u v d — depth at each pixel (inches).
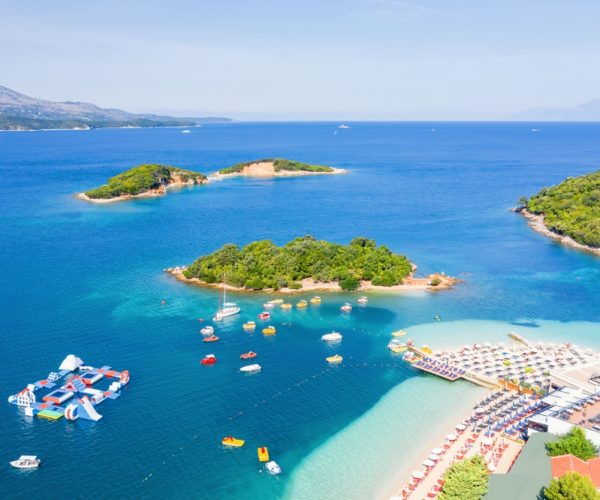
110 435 3125.0
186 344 4330.7
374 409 3449.8
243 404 3484.3
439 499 2415.1
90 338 4399.6
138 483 2738.7
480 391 3666.3
